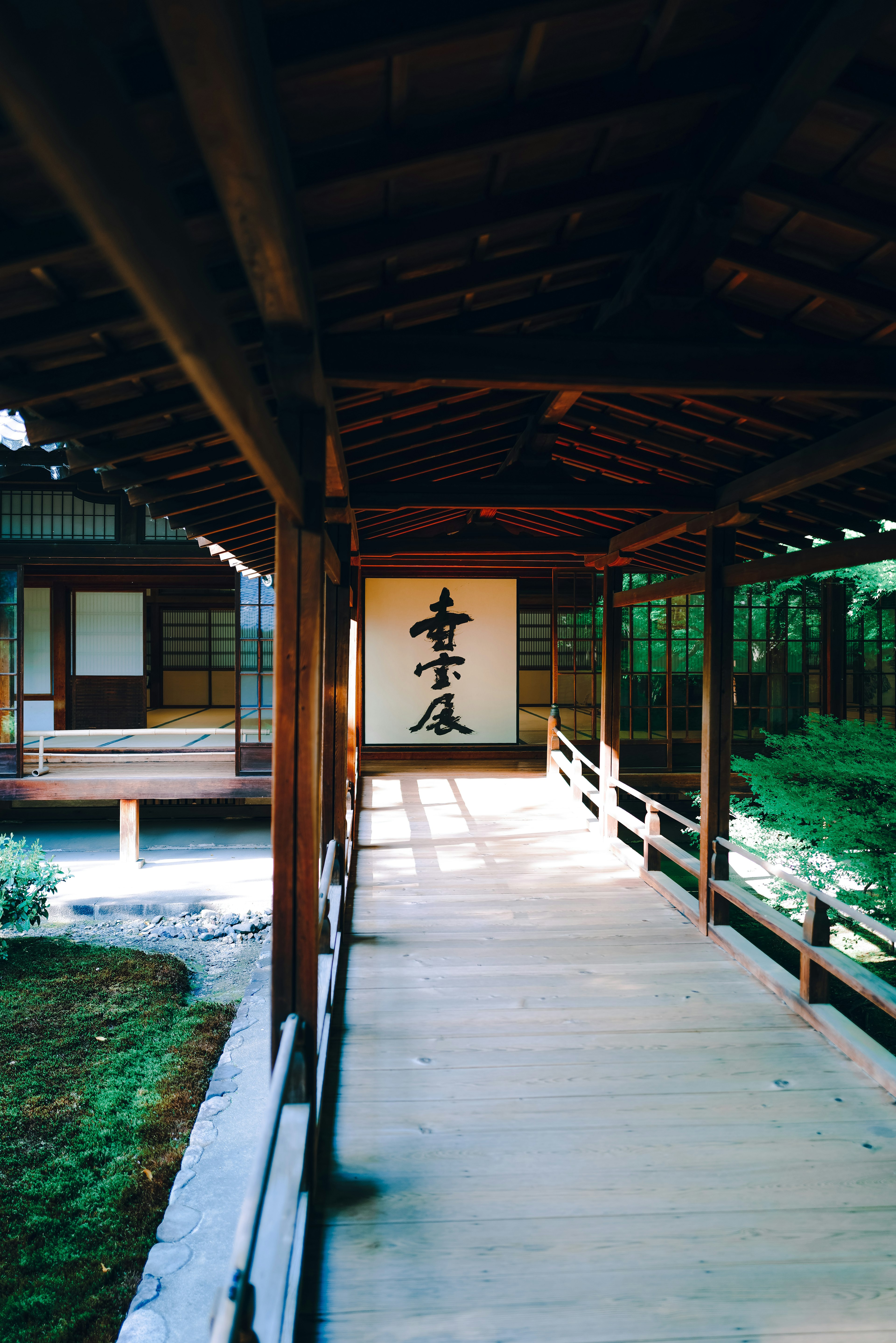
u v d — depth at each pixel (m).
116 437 2.68
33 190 1.45
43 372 2.05
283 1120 2.23
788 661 10.11
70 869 8.67
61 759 9.55
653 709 10.91
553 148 1.79
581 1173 2.62
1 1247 3.44
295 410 2.26
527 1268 2.23
